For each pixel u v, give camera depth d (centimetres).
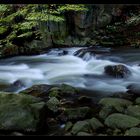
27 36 1111
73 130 464
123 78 786
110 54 1012
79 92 684
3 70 905
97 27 1266
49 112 550
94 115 535
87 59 1002
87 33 1233
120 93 661
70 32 1212
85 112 531
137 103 583
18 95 552
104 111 525
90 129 469
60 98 625
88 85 750
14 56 1069
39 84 715
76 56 1054
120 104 558
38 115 480
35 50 1101
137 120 484
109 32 1262
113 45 1180
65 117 520
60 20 1114
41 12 1091
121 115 493
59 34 1180
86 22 1218
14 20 1129
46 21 1139
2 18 1136
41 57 1057
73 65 957
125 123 475
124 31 1271
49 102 576
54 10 1111
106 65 869
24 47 1097
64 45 1176
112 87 731
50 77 834
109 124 480
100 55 991
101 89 716
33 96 598
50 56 1070
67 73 866
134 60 941
